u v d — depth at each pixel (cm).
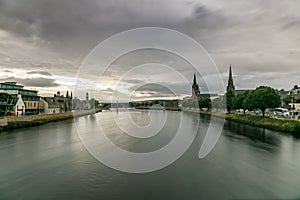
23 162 2562
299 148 3225
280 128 4734
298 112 6141
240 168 2372
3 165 2450
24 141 3775
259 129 5131
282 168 2367
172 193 1775
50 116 7088
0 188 1869
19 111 6912
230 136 4256
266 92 5712
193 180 2039
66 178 2078
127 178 2083
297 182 1992
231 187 1888
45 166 2428
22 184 1945
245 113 7812
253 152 3020
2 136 4238
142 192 1788
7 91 7394
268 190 1834
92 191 1803
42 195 1742
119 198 1689
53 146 3412
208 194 1761
